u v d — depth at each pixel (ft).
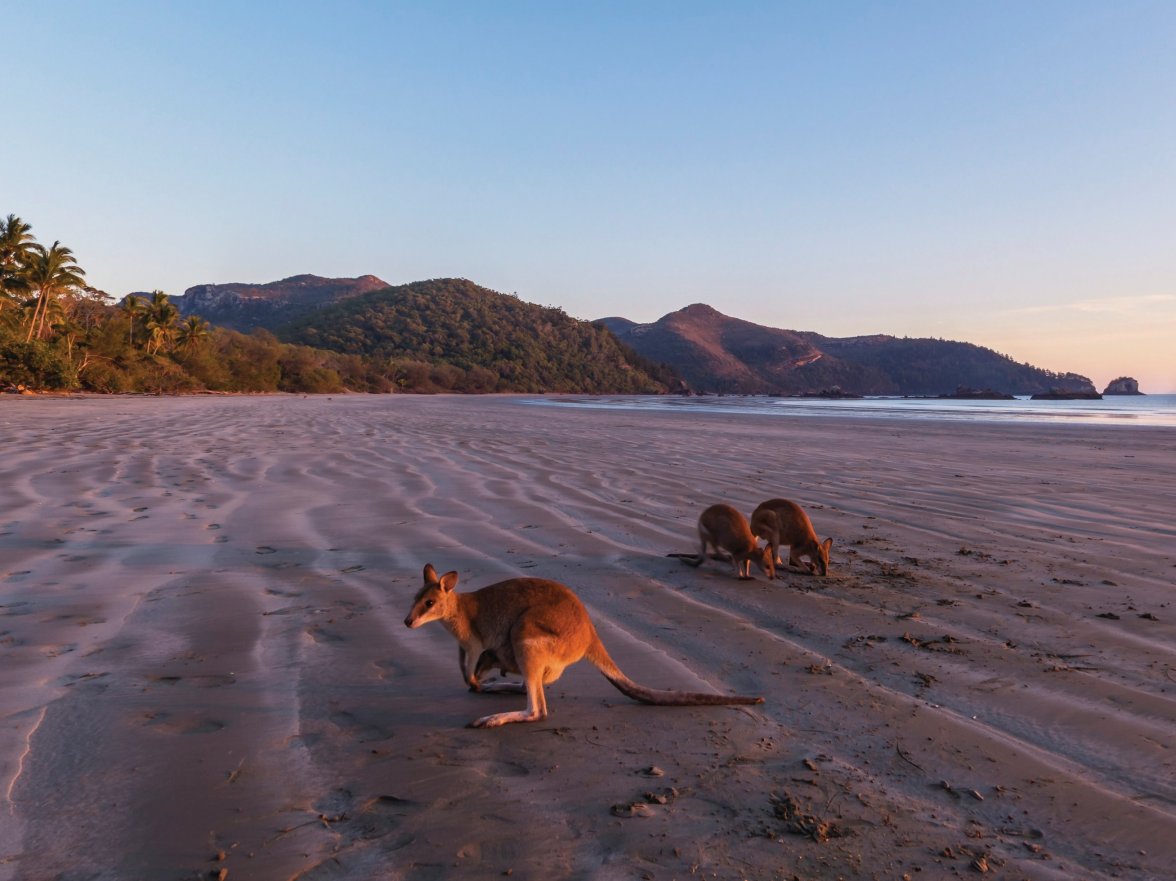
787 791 13.42
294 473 51.34
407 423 112.88
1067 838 12.15
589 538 33.45
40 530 32.63
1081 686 17.97
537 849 11.64
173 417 115.44
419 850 11.56
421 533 33.71
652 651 20.36
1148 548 32.63
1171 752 14.84
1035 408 300.40
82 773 13.60
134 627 21.15
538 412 186.09
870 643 21.03
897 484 51.19
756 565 29.22
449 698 17.25
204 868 11.04
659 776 13.88
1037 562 30.22
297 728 15.55
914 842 11.98
